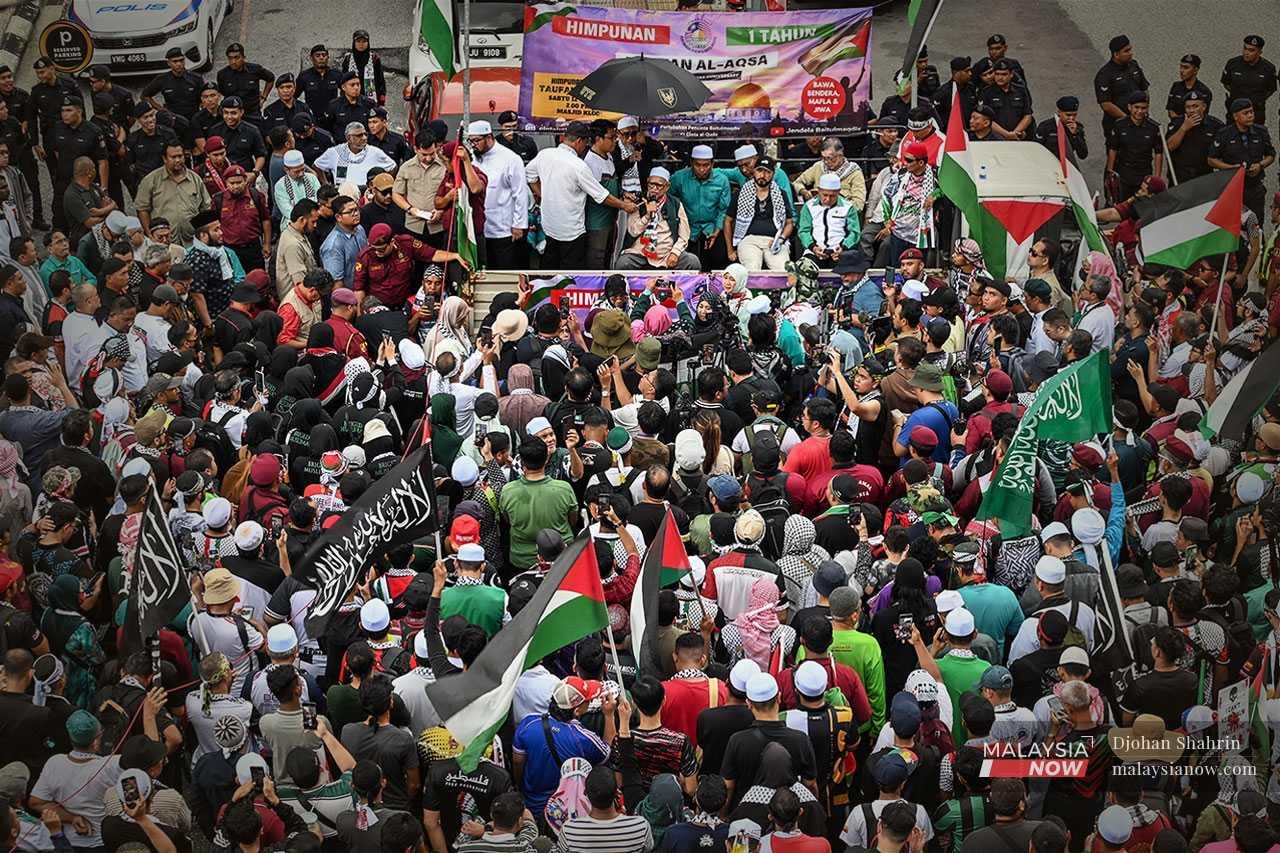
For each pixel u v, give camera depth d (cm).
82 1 2130
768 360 1273
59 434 1184
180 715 926
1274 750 862
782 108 1683
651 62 1603
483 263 1617
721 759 834
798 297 1519
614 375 1262
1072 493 1014
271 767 867
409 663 902
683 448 1087
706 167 1575
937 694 859
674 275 1528
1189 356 1326
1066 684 832
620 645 959
